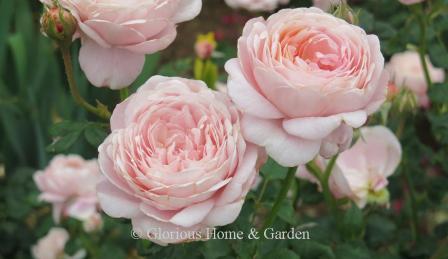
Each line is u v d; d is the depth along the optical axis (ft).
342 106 2.31
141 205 2.33
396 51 3.41
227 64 2.36
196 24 9.18
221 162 2.31
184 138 2.38
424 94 4.35
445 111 3.51
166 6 2.52
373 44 2.39
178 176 2.29
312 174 3.17
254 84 2.35
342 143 2.37
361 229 3.13
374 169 3.30
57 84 6.20
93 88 5.96
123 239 4.28
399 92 3.44
